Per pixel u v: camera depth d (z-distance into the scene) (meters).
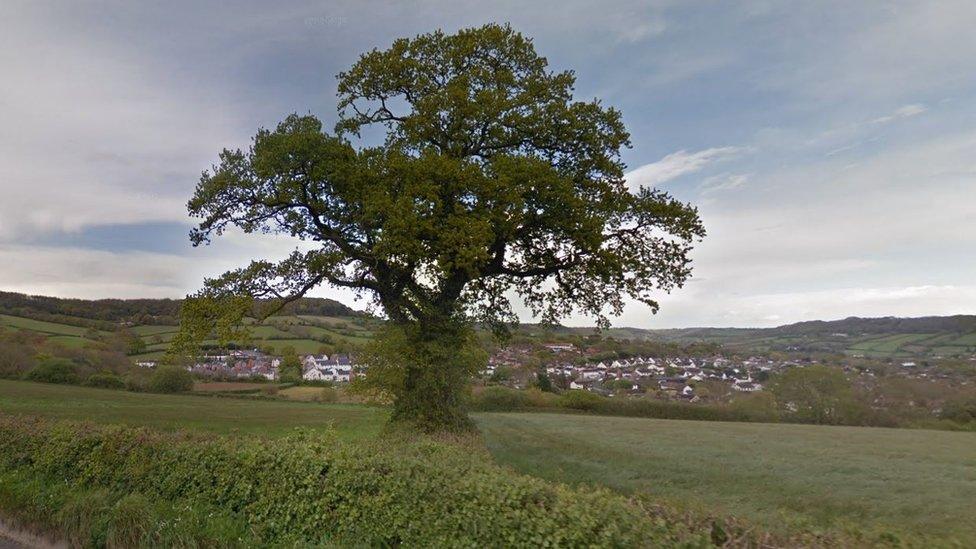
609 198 21.86
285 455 8.84
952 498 14.53
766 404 47.31
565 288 24.02
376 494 7.70
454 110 21.31
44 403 38.50
